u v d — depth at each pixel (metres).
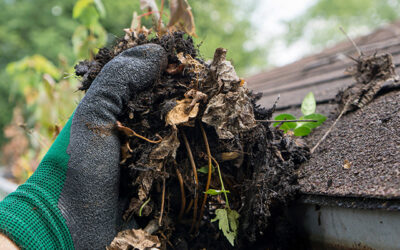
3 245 0.49
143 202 0.53
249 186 0.54
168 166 0.54
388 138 0.53
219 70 0.53
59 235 0.50
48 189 0.51
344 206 0.50
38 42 3.92
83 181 0.51
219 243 0.56
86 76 0.56
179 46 0.55
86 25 0.88
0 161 1.80
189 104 0.53
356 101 0.61
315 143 0.59
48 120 0.82
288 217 0.56
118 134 0.53
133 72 0.52
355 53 1.07
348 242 0.50
